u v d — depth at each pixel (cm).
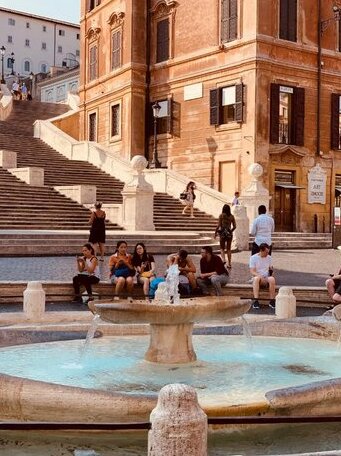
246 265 2120
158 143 3969
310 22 3581
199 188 3247
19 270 1744
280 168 3462
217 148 3581
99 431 607
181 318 856
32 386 625
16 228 2556
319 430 642
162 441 394
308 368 876
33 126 4441
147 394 621
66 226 2691
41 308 1183
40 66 9950
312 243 3103
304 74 3553
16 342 1012
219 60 3581
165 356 886
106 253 2286
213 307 871
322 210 3619
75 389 619
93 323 918
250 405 625
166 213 3072
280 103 3478
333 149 3659
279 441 618
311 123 3581
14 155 3209
